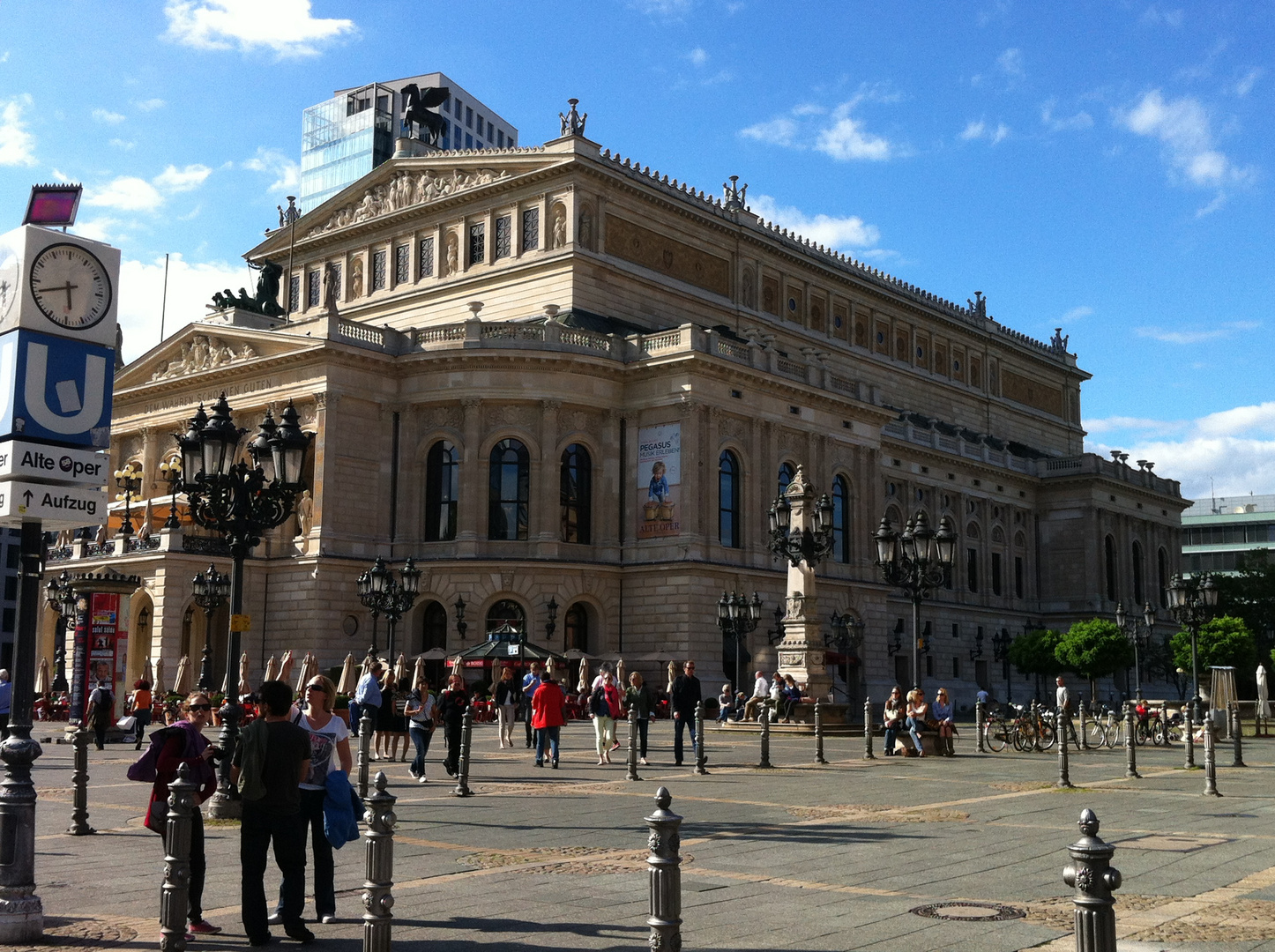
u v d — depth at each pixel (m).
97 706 42.97
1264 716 57.16
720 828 21.75
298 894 13.49
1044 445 137.12
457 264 88.94
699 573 73.88
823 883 16.28
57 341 14.74
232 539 24.81
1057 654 95.69
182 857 12.45
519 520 75.06
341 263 96.06
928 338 120.25
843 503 88.06
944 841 20.14
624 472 77.75
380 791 11.86
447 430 75.62
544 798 27.19
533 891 15.70
